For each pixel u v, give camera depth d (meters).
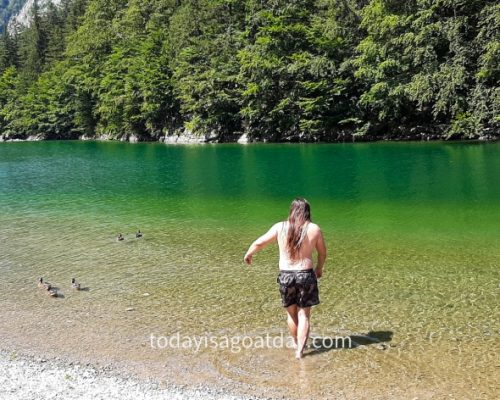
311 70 45.56
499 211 15.27
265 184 22.55
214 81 53.22
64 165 34.56
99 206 18.22
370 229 13.41
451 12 40.22
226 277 9.51
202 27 58.91
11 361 6.36
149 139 65.38
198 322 7.40
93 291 8.98
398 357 6.11
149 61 63.09
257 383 5.60
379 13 41.34
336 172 25.55
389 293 8.43
